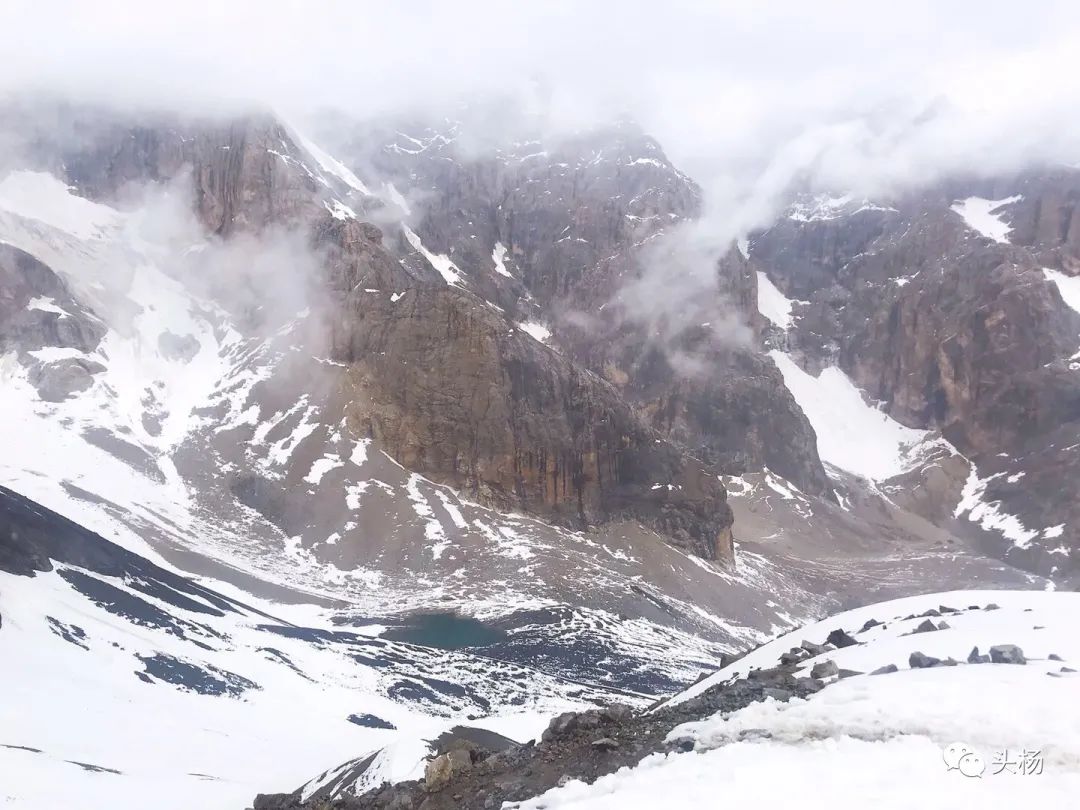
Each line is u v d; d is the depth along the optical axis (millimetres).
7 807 47469
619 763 22953
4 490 117875
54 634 82938
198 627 104500
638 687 127312
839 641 35031
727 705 26047
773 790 18312
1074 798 16766
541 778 23516
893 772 18578
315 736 81625
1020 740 19219
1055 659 25375
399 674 112500
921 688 22875
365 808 26391
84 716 69000
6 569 92750
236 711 83000
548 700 112000
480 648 141375
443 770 25656
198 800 56656
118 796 54250
